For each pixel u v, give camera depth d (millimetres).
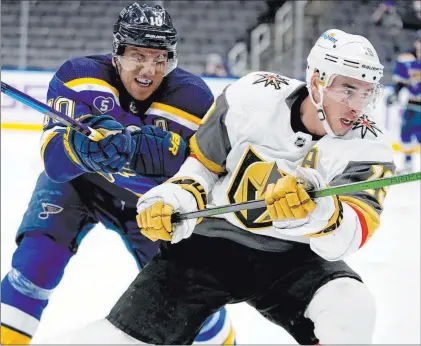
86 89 6781
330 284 5551
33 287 6938
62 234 7121
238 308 9734
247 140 5754
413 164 22109
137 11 6527
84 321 9031
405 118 21406
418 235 13828
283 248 5867
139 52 6547
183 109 6930
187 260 5930
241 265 5941
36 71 23766
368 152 5566
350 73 5340
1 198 15609
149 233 5805
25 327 6938
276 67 27156
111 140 6090
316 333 5473
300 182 5059
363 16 27344
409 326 9023
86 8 27375
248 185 5805
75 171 6461
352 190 4938
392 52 27516
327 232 5195
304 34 26703
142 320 5691
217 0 27938
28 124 24031
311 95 5566
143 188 7043
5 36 26844
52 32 27156
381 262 11977
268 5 27344
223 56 27656
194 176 5902
